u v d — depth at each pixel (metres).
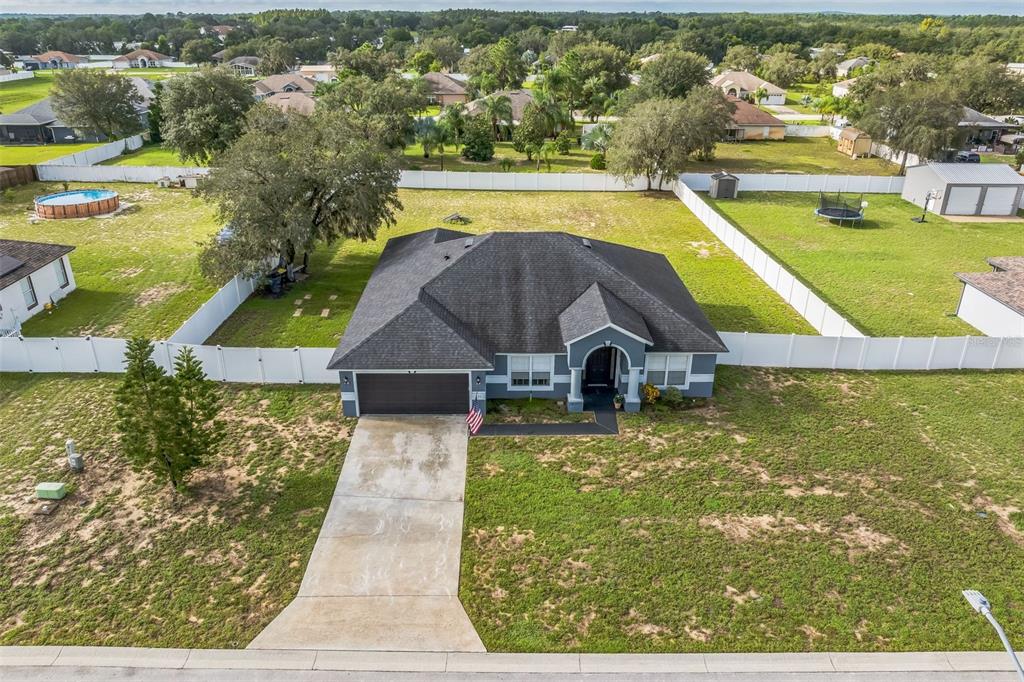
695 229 49.97
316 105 76.69
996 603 17.72
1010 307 31.00
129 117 80.12
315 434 24.78
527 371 26.75
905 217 52.62
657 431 25.08
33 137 80.56
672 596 17.92
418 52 145.88
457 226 49.97
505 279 28.16
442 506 21.23
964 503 21.42
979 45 151.12
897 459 23.55
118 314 34.22
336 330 32.66
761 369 29.50
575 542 19.75
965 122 77.69
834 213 51.59
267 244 33.97
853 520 20.62
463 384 25.59
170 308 35.00
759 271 40.47
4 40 194.00
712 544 19.62
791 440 24.56
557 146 74.31
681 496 21.62
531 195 59.72
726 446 24.19
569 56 104.62
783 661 16.20
